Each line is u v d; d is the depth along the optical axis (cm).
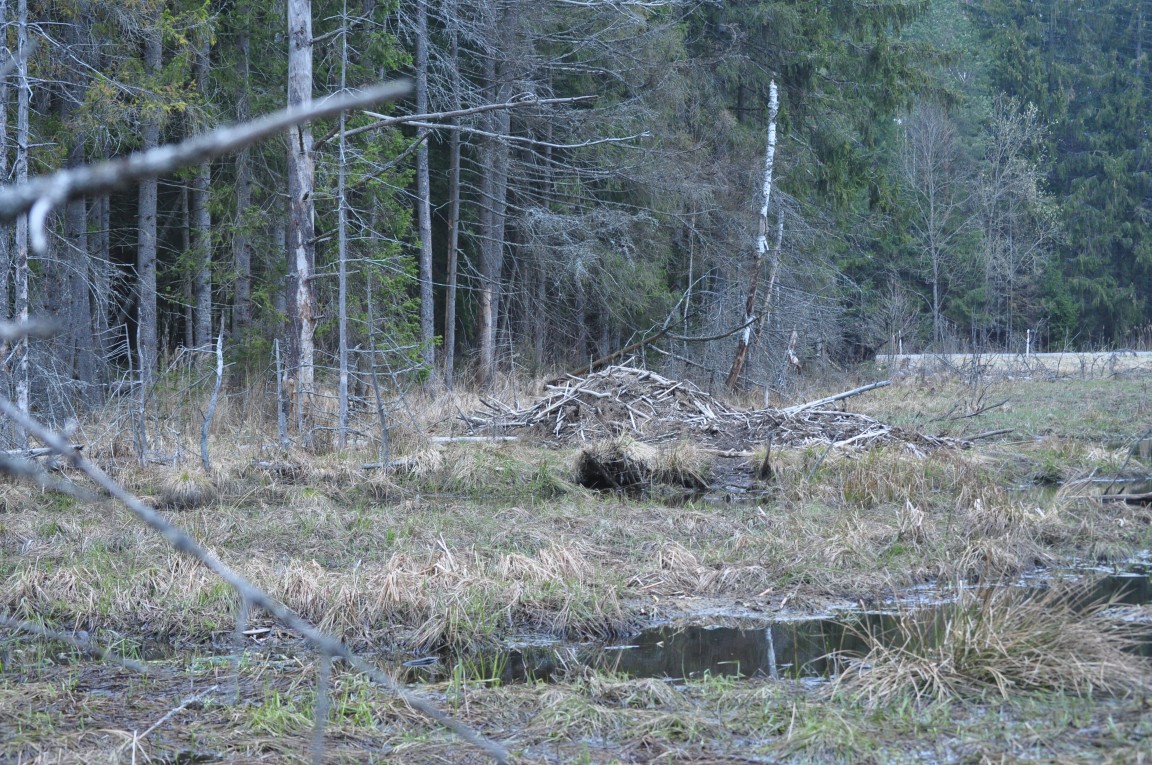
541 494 1281
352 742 511
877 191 3209
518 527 1007
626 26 2370
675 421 1570
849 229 3553
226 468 1233
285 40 2028
